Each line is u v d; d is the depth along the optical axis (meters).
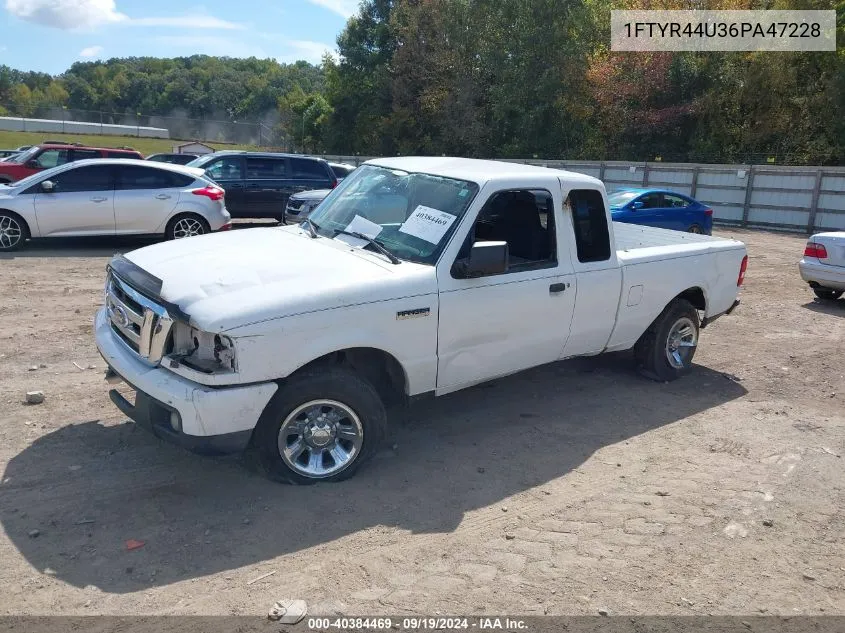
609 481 4.59
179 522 3.82
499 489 4.41
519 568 3.57
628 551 3.77
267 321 3.84
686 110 32.84
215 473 4.38
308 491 4.21
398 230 4.82
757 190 24.80
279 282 4.11
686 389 6.48
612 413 5.79
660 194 16.50
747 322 9.42
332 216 5.29
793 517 4.22
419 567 3.53
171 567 3.42
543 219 5.19
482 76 41.44
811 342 8.45
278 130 65.06
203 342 3.93
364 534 3.80
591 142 37.44
